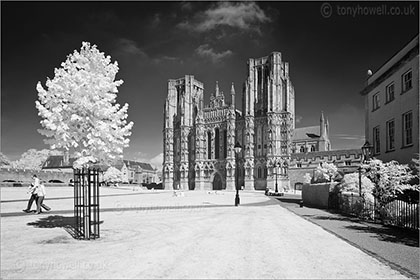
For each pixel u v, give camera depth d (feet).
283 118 398.42
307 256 43.09
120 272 36.06
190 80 482.69
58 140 58.44
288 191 347.56
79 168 58.44
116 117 62.44
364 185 96.99
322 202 123.65
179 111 488.85
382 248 47.60
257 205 138.21
